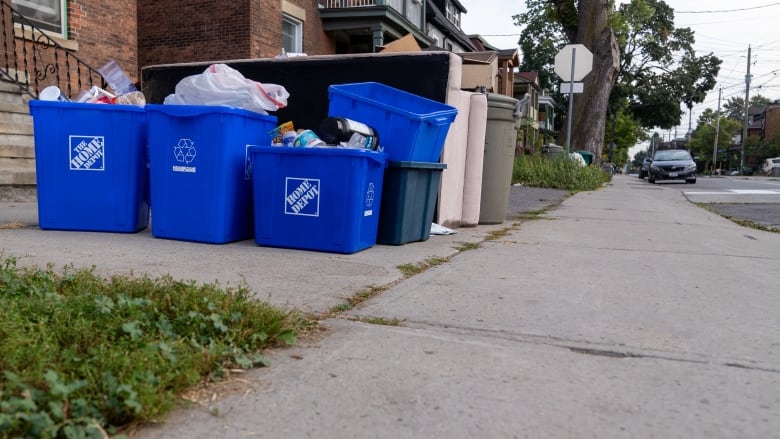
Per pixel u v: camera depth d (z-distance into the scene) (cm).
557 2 2573
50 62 962
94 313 271
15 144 826
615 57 2378
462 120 633
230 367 248
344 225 470
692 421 212
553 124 5669
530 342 287
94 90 548
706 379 248
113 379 205
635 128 6906
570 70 1554
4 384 197
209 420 205
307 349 272
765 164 5844
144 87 682
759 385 243
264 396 224
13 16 877
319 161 468
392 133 508
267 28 1405
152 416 200
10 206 733
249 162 516
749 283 417
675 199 1263
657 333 303
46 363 218
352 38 1952
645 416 215
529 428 204
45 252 436
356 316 321
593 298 365
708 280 423
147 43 1433
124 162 527
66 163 523
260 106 507
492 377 246
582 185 1527
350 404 219
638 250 545
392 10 1700
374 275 407
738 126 8725
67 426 182
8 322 242
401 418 210
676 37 4538
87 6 1013
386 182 514
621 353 275
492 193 706
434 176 558
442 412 215
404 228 526
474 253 508
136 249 464
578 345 284
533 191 1382
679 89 4584
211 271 400
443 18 2784
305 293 356
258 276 392
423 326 307
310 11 1636
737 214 944
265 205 487
